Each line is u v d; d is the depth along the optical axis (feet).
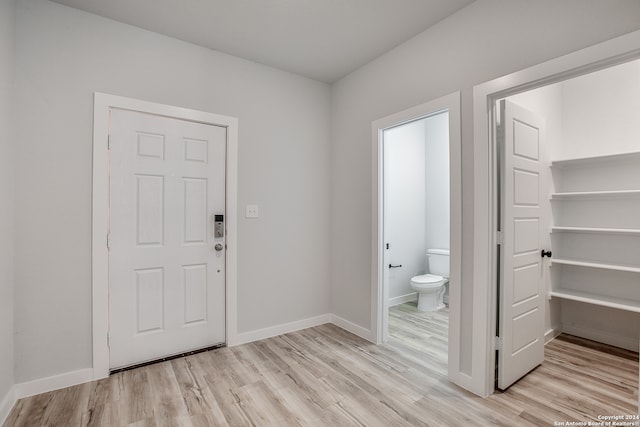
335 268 11.03
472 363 6.62
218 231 8.81
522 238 7.13
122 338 7.48
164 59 8.05
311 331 10.30
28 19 6.46
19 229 6.32
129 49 7.59
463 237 6.90
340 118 10.80
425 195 14.80
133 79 7.63
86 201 7.03
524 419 5.69
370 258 9.55
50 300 6.63
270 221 9.85
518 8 5.88
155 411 5.90
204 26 7.72
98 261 7.10
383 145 9.34
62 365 6.72
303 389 6.69
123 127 7.54
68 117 6.84
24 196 6.38
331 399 6.33
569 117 10.13
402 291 13.85
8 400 5.87
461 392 6.61
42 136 6.57
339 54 9.10
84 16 7.06
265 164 9.75
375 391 6.63
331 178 11.27
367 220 9.68
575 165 9.78
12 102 6.20
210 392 6.56
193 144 8.51
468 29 6.77
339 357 8.29
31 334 6.41
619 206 8.97
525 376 7.30
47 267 6.61
